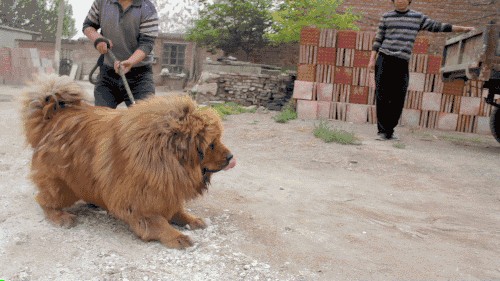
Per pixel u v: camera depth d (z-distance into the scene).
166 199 3.34
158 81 29.95
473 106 11.11
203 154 3.33
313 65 11.35
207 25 21.31
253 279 3.08
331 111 11.45
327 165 6.92
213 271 3.14
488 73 7.65
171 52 31.92
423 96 11.24
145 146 3.24
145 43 4.66
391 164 7.14
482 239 4.12
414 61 11.15
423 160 7.46
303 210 4.64
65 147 3.61
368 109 11.28
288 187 5.52
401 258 3.59
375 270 3.34
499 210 5.09
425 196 5.53
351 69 11.24
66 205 3.88
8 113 10.87
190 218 3.92
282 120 10.94
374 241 3.91
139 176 3.26
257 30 20.06
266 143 8.34
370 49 11.09
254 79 14.89
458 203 5.29
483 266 3.52
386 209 4.89
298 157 7.34
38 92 3.83
